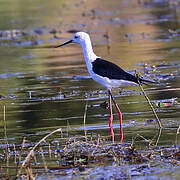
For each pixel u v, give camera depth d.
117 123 12.05
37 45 23.11
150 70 17.17
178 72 16.75
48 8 32.69
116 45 21.89
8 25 27.56
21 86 16.25
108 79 12.09
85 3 34.66
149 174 8.90
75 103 13.93
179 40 22.28
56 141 10.89
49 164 9.54
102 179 8.77
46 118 12.60
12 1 35.66
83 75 17.36
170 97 13.86
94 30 25.47
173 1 33.41
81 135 11.16
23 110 13.45
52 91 15.44
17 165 9.12
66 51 21.77
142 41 22.50
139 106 13.23
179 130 11.04
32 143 10.84
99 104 13.72
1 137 11.30
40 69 18.53
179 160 9.49
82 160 9.68
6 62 19.95
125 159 9.64
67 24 27.28
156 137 10.74
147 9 31.05
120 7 32.62
